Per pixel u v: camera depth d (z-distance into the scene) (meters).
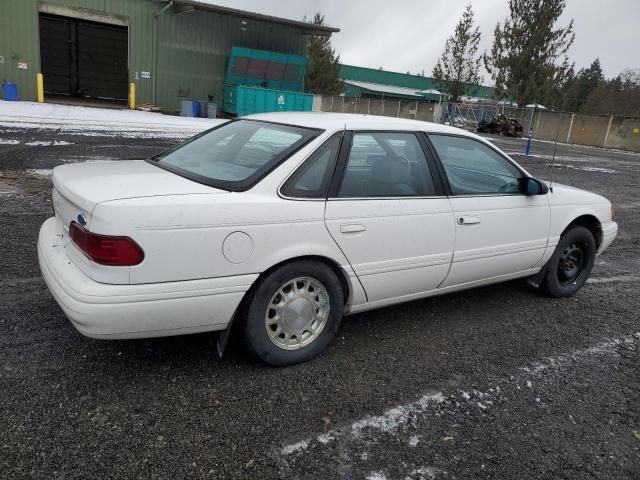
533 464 2.65
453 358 3.69
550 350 3.94
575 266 5.11
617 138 34.38
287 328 3.29
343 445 2.67
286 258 3.11
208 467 2.42
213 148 3.73
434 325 4.21
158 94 24.81
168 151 4.04
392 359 3.58
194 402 2.89
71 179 3.18
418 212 3.68
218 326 3.02
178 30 24.44
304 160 3.26
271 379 3.20
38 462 2.35
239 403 2.92
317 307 3.40
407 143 3.82
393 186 3.63
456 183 4.02
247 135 3.74
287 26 26.55
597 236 5.25
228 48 25.86
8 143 10.87
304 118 3.76
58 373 3.04
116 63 28.70
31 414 2.66
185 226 2.78
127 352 3.34
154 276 2.74
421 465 2.58
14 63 21.86
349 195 3.39
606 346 4.09
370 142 3.59
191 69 25.25
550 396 3.30
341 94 45.78
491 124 37.16
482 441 2.80
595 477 2.60
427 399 3.14
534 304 4.86
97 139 12.77
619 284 5.72
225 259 2.91
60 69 27.41
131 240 2.67
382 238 3.51
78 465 2.35
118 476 2.31
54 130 13.65
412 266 3.72
